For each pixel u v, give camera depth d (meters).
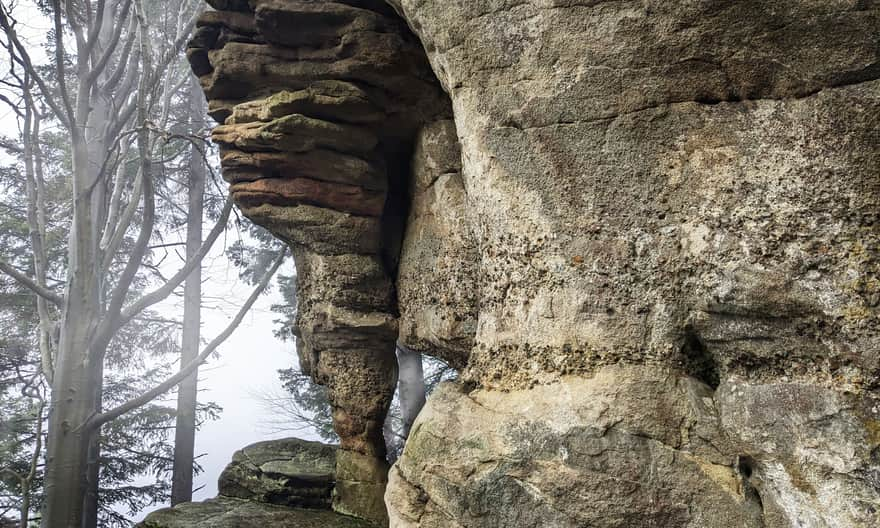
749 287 4.04
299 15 7.43
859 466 3.58
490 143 5.16
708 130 4.32
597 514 4.11
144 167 11.36
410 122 8.15
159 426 19.48
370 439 8.71
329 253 8.45
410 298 8.35
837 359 3.76
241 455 9.99
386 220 9.00
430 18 5.52
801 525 3.75
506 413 4.66
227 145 8.20
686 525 3.98
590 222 4.66
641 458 4.13
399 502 4.93
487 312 5.29
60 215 19.81
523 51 4.95
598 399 4.32
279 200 8.26
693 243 4.30
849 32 3.93
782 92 4.14
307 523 8.05
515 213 5.01
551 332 4.71
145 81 11.70
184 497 17.83
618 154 4.58
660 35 4.42
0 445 16.91
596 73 4.64
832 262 3.81
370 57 7.43
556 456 4.31
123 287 12.06
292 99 7.57
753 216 4.09
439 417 4.95
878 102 3.82
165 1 16.05
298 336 9.54
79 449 12.03
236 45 7.78
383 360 8.76
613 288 4.54
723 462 4.04
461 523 4.55
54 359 13.12
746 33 4.20
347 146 8.01
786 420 3.85
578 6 4.68
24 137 14.73
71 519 11.76
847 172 3.84
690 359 4.38
